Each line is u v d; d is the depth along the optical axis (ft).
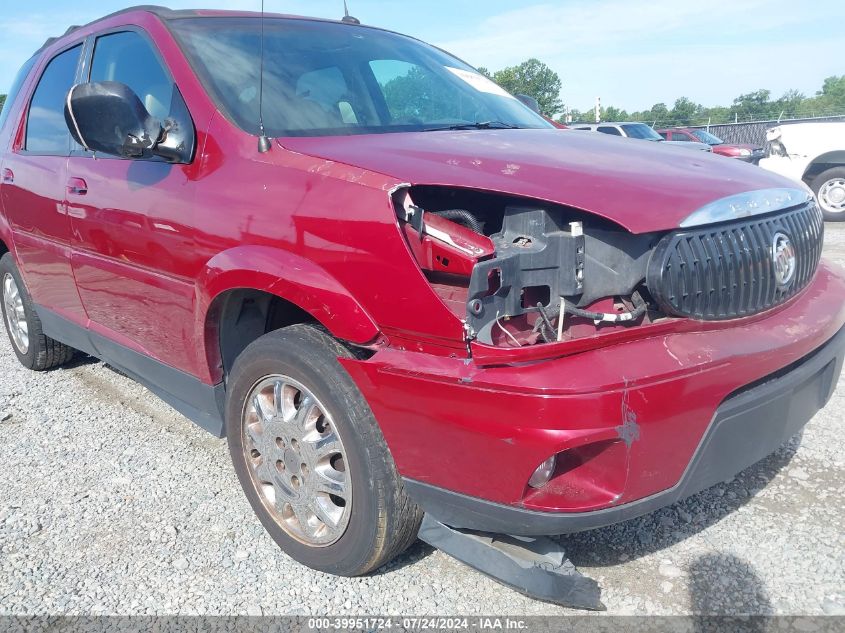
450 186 7.02
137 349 11.25
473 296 6.51
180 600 8.14
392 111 10.66
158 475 11.02
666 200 7.18
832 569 8.25
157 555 8.98
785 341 7.55
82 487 10.69
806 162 35.45
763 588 8.00
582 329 6.94
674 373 6.56
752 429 7.46
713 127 86.74
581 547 8.88
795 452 10.93
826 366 8.61
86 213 11.39
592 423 6.19
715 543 8.83
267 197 8.16
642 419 6.40
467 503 6.92
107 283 11.40
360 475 7.53
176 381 10.41
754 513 9.41
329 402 7.61
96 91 8.75
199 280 9.03
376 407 7.25
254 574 8.57
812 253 8.77
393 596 8.13
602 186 7.19
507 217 7.14
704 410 6.82
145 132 9.02
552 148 8.66
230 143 8.95
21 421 13.20
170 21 10.77
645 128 57.93
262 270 8.00
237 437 9.11
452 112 11.28
